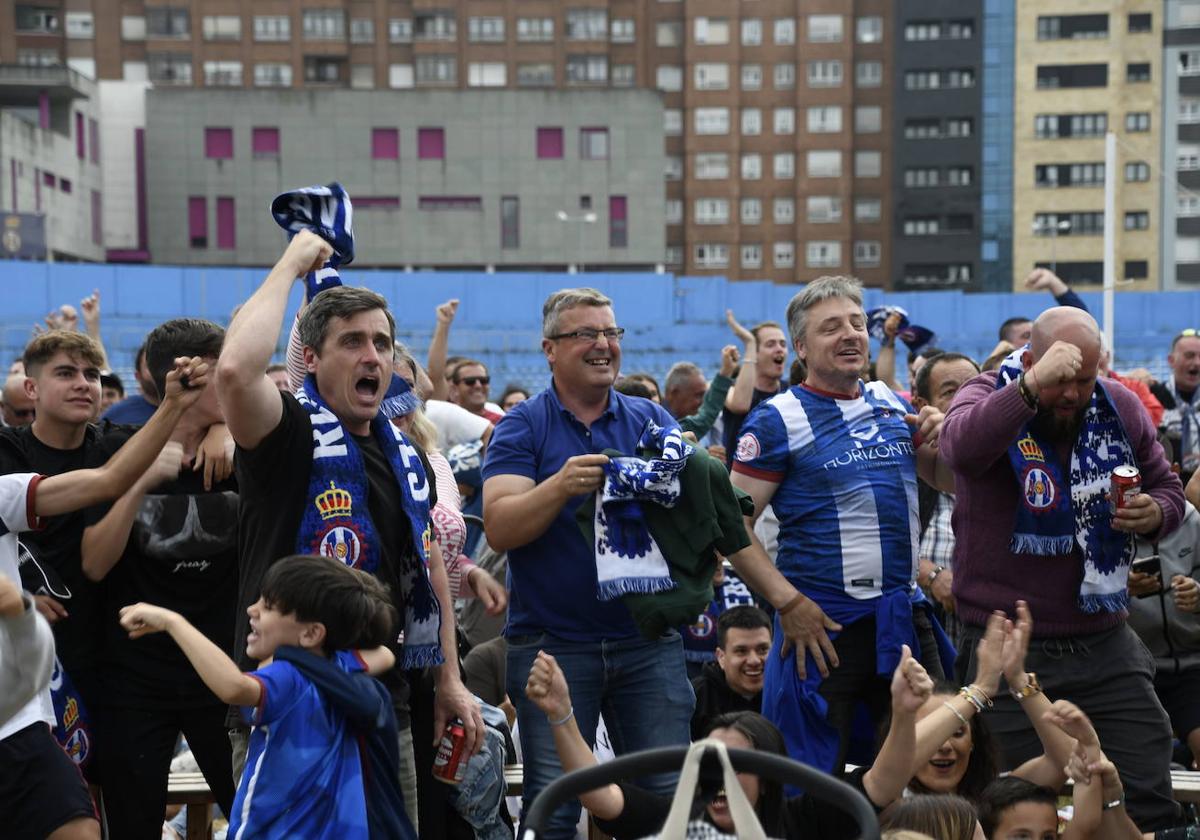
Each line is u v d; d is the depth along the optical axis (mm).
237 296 50219
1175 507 4863
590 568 4445
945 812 3867
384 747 3836
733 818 2461
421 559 4145
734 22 82000
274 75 78375
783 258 82125
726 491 4430
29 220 56000
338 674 3697
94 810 4238
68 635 4625
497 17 79938
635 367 52531
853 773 4383
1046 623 4797
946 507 6488
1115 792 4250
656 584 4305
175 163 68938
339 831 3656
